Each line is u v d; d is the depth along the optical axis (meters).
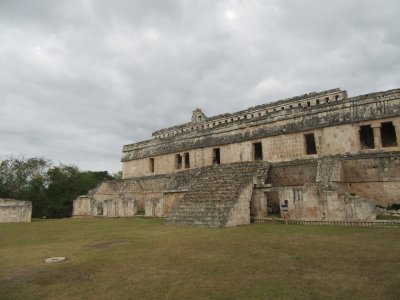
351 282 5.39
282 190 14.69
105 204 25.56
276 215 17.33
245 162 20.36
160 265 7.05
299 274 5.96
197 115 48.25
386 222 11.44
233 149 23.69
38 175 36.84
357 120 17.58
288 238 9.80
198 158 26.28
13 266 7.59
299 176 19.25
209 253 8.07
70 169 43.88
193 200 16.66
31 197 34.62
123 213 23.75
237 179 16.91
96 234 13.16
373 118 17.08
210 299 4.88
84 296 5.27
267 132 21.52
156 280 5.96
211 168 21.73
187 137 27.81
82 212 28.62
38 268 7.29
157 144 30.81
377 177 16.34
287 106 34.00
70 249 9.77
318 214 13.52
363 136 20.22
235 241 9.63
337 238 9.42
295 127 20.08
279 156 20.61
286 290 5.13
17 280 6.37
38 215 35.09
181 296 5.06
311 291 5.04
